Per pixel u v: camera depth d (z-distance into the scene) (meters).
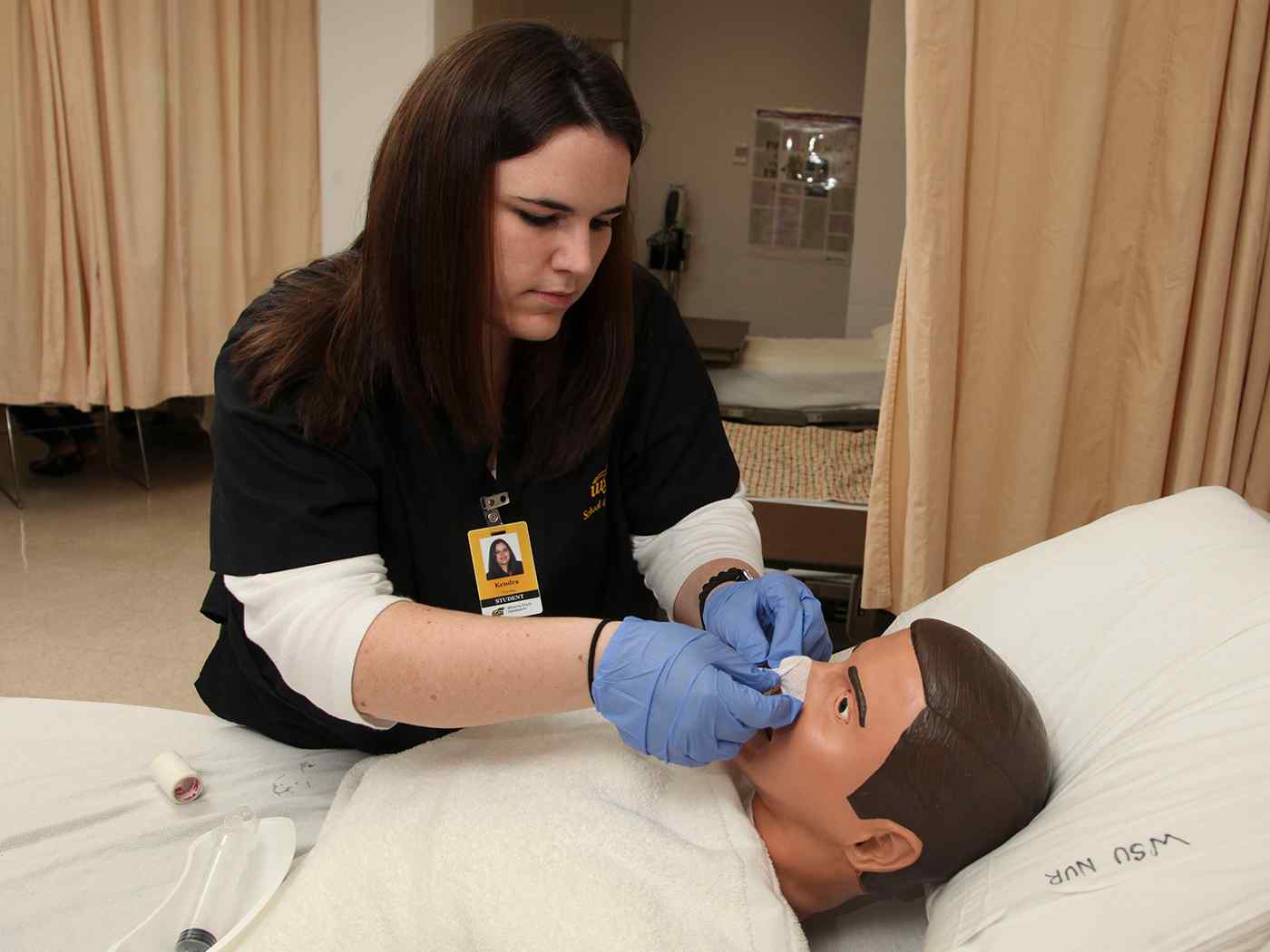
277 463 0.99
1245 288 1.62
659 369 1.27
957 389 1.74
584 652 0.93
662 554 1.31
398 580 1.11
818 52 6.18
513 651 0.92
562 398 1.12
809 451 3.11
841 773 0.90
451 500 1.12
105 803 1.11
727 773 1.07
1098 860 0.77
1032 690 1.02
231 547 0.99
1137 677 0.95
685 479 1.30
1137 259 1.67
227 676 1.23
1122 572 1.05
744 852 0.95
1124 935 0.72
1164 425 1.70
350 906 0.90
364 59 3.76
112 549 3.33
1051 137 1.61
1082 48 1.55
